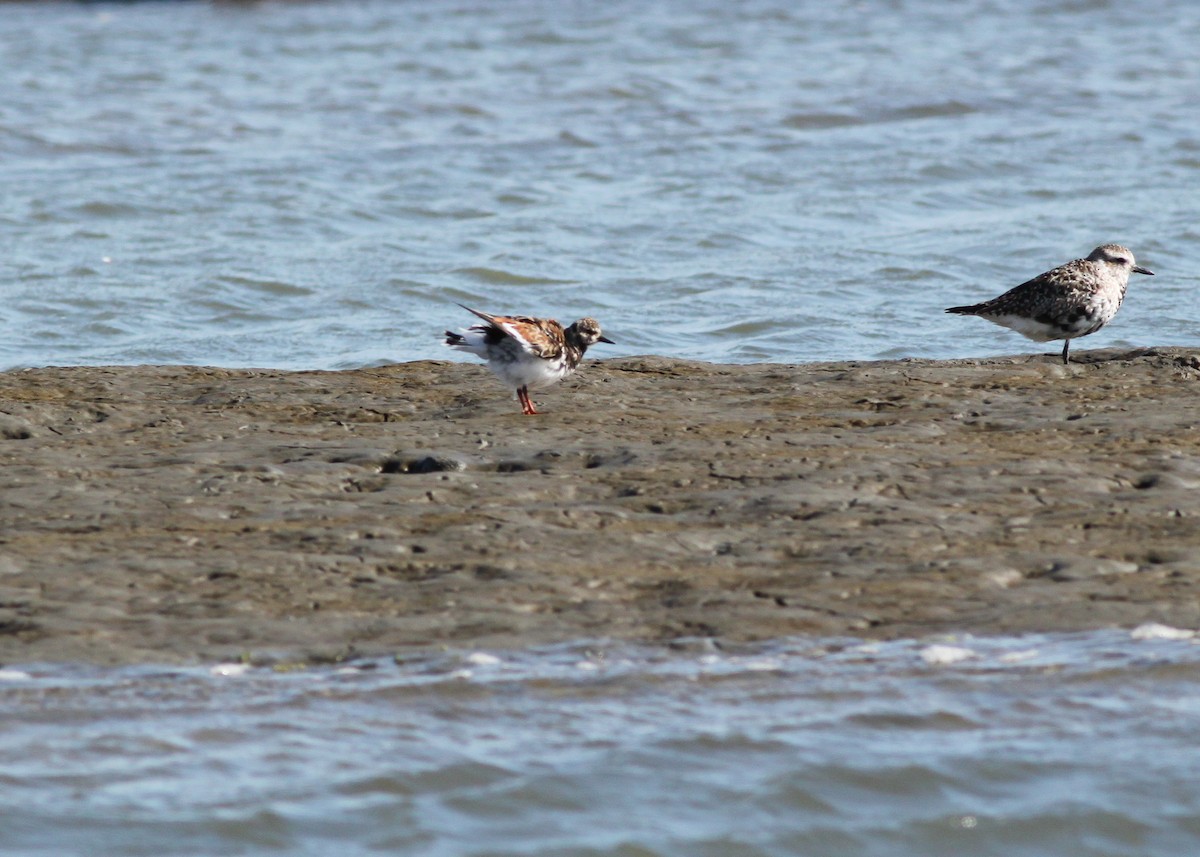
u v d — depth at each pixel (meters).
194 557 12.48
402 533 12.98
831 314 27.14
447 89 51.00
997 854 9.13
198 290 29.30
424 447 15.39
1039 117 45.44
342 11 71.94
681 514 13.36
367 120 46.38
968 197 36.47
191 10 73.69
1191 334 25.11
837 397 17.53
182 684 10.66
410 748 10.05
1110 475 14.10
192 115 47.25
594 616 11.55
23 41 64.50
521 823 9.35
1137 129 43.28
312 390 18.31
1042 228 33.12
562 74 53.56
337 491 14.12
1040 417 16.25
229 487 14.10
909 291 28.69
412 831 9.26
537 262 31.20
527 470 14.77
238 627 11.36
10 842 8.98
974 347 24.84
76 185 38.19
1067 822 9.39
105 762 9.82
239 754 9.93
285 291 29.41
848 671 10.88
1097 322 18.95
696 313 27.50
